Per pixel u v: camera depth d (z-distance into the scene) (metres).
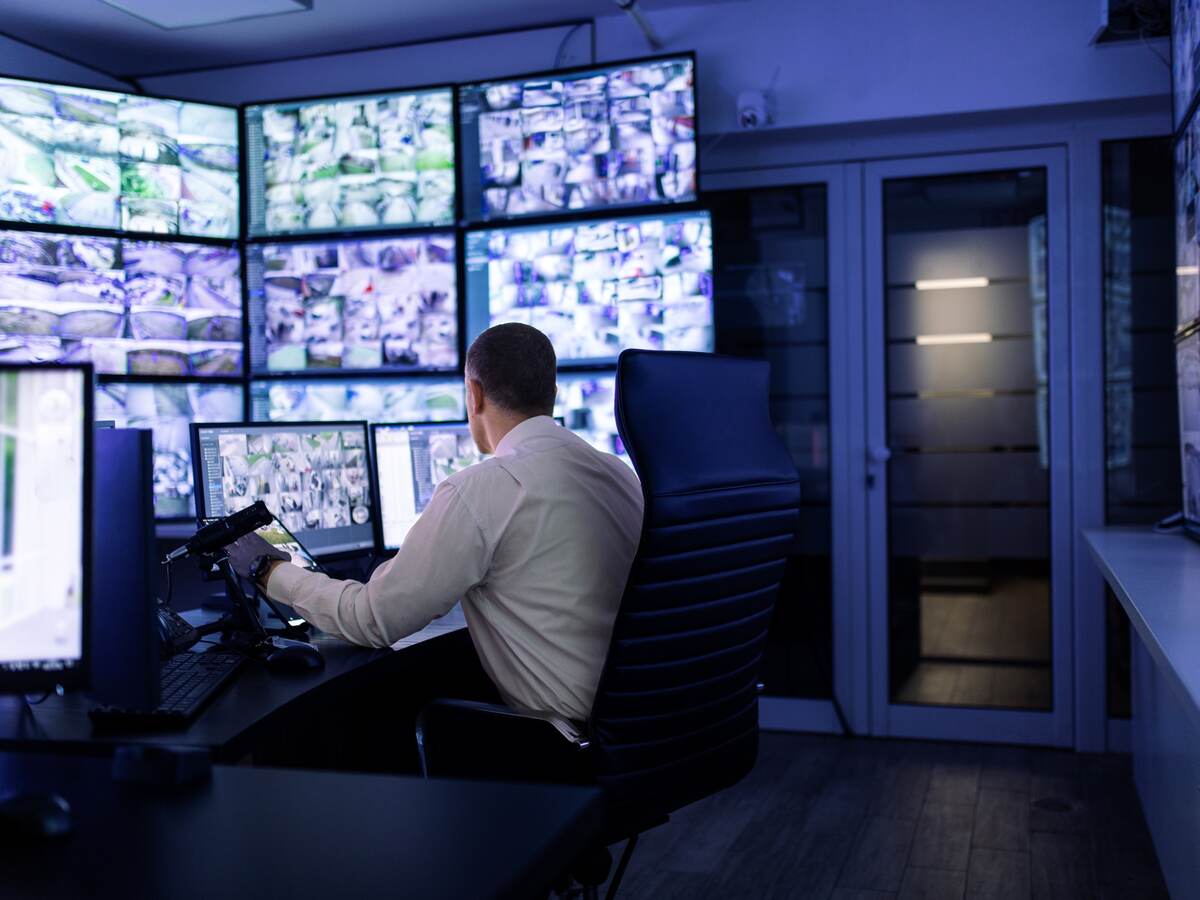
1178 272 3.22
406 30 4.12
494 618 1.99
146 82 4.47
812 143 4.15
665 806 1.95
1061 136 3.94
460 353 3.96
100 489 1.49
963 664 4.11
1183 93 3.00
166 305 3.91
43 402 1.29
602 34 4.07
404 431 3.02
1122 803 3.41
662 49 4.04
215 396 4.03
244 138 4.04
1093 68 3.70
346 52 4.32
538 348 2.10
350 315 4.02
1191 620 1.94
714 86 4.00
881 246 4.12
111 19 3.92
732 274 4.27
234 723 1.62
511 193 3.91
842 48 3.90
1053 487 3.99
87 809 1.10
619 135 3.81
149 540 1.46
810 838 3.15
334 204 4.00
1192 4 2.79
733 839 3.15
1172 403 3.89
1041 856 3.01
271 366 4.07
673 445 1.83
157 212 3.88
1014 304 4.03
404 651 2.13
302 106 4.01
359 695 2.55
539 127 3.88
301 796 1.13
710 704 1.98
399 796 1.12
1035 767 3.79
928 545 4.13
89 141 3.77
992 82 3.79
